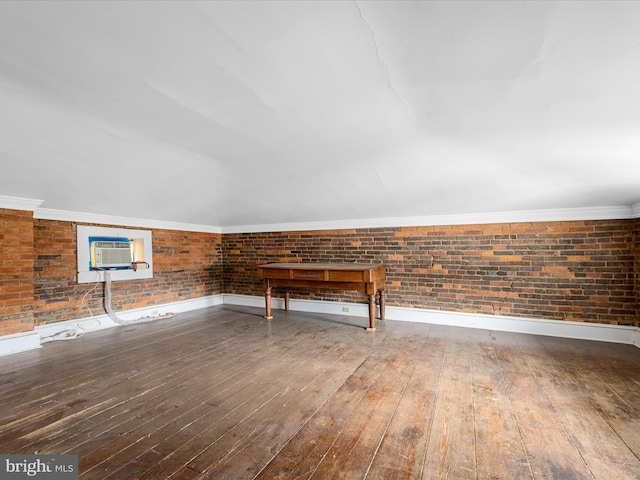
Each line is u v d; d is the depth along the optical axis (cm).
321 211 498
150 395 256
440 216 464
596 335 388
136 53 177
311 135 278
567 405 234
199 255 615
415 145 289
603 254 385
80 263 450
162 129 268
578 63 168
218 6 145
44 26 157
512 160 298
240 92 215
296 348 367
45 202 395
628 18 137
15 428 209
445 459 177
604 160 277
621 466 171
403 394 253
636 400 241
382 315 491
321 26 158
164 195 437
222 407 236
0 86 206
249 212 532
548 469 169
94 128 264
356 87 208
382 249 507
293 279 484
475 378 281
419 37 162
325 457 180
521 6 138
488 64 177
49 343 395
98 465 174
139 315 517
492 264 440
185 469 171
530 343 378
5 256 364
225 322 493
